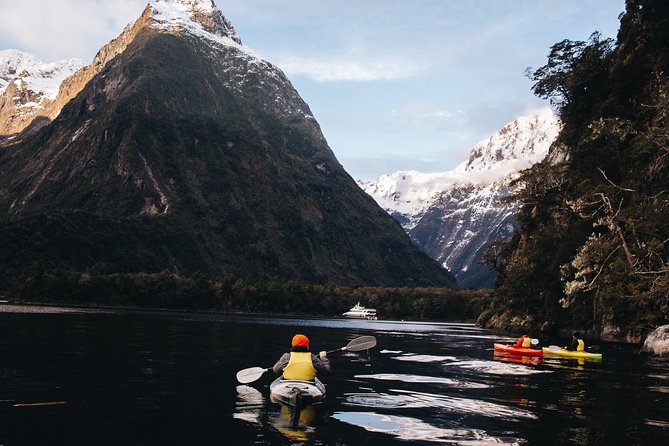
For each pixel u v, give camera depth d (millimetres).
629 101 81438
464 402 14812
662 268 47312
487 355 31781
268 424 11594
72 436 10227
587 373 23625
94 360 21547
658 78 64625
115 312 104812
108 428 10914
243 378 16125
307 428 11305
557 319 74562
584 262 55625
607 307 56219
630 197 62219
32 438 9984
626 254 53688
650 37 80188
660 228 50812
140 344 30516
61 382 15945
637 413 14055
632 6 87938
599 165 73188
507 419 12688
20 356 21953
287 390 14031
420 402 14602
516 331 81375
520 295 88562
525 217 100750
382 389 16844
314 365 15812
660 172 56844
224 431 10922
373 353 31750
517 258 97500
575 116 94750
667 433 11773
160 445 9828
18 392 14195
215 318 101438
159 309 159375
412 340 49406
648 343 37156
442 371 22438
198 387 16109
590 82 92000
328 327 82438
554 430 11719
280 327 70812
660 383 20531
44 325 45688
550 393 17125
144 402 13570
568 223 79062
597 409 14469
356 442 10266
